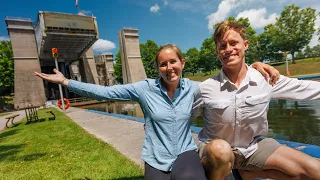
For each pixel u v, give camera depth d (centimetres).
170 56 187
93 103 3159
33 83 3425
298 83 195
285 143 300
